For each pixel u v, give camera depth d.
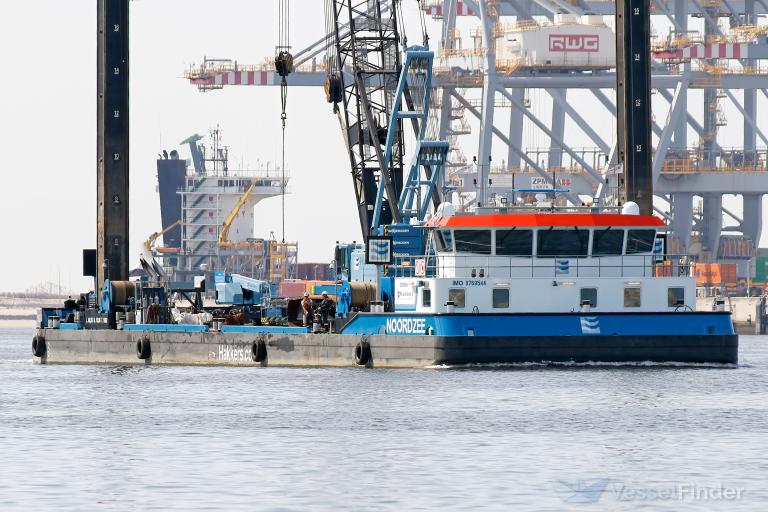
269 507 122.12
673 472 139.50
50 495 128.00
